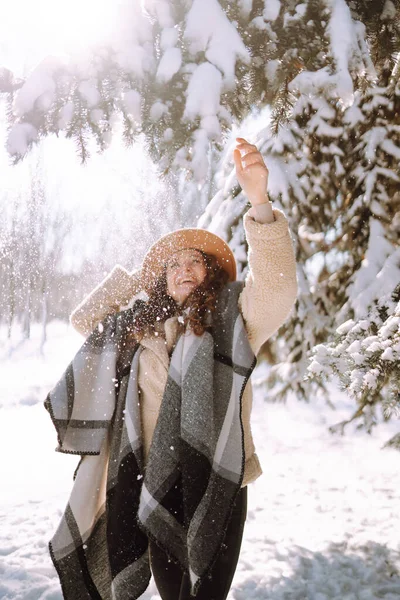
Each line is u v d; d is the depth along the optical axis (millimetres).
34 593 2889
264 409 7422
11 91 3152
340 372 3758
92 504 2125
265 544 3463
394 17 3062
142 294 2447
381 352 3410
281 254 1868
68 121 2984
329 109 5398
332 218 5957
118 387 2141
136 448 1992
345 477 4984
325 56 2967
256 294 1944
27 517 4160
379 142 5574
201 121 2852
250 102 3262
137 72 2883
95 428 2127
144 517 1896
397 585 2895
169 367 2006
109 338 2201
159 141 3094
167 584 2020
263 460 5672
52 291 28500
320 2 2902
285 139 5605
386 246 5805
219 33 2814
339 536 3531
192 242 2262
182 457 1880
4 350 23672
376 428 6445
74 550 2094
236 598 2828
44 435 7984
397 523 3752
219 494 1872
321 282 6500
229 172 6445
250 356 1949
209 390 1930
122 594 1975
